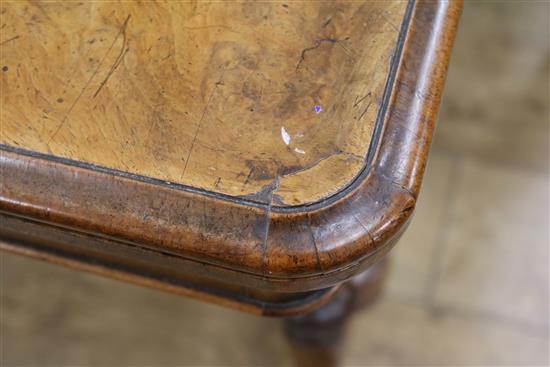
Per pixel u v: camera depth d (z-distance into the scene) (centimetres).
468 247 97
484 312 94
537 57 108
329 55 56
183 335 94
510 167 101
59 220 53
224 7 57
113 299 96
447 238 97
